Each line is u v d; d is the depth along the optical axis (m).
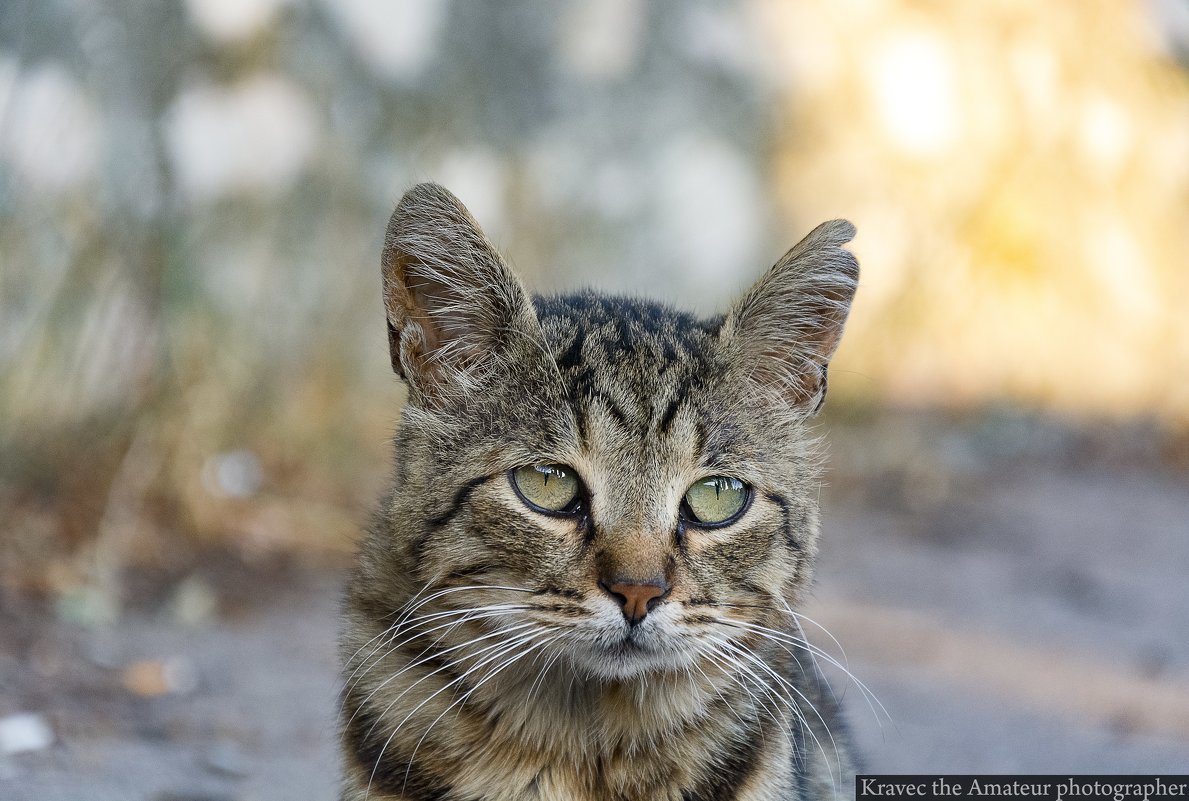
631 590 4.15
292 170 10.46
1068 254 16.42
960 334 15.30
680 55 14.02
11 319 8.56
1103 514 12.10
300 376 10.03
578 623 4.19
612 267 13.11
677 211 13.77
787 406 4.76
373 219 10.86
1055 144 16.84
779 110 14.91
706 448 4.40
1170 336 16.53
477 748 4.32
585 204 13.02
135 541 8.20
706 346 4.65
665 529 4.29
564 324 4.62
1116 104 17.59
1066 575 10.13
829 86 15.34
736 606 4.41
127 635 7.12
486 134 12.12
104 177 9.04
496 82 12.34
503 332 4.50
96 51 9.22
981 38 16.66
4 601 7.18
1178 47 19.12
